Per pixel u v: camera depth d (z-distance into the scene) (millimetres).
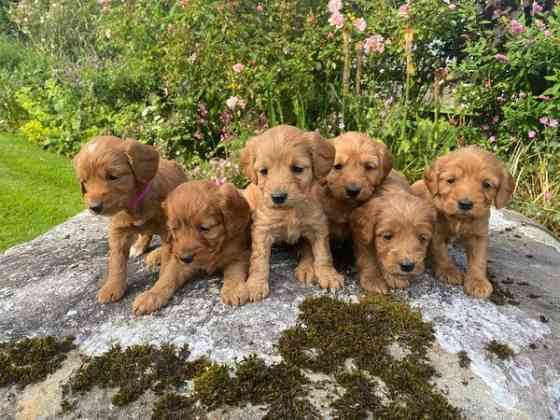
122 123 1372
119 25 1343
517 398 448
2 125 1687
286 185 547
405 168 1024
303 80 1093
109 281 575
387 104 1078
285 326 511
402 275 560
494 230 809
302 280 595
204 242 550
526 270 666
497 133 1164
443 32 1155
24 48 2252
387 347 487
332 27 1093
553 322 548
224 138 1164
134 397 441
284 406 425
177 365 467
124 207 564
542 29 1065
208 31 1151
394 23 1125
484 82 1134
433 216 567
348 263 656
